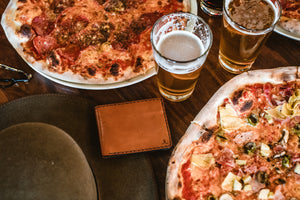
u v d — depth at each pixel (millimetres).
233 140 801
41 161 631
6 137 655
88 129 804
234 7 775
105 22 912
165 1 932
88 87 833
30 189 604
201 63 712
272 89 836
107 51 877
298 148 792
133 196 734
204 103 878
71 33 899
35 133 665
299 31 869
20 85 885
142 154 769
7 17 913
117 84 838
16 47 884
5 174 610
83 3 935
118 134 775
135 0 937
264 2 771
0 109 798
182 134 847
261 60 915
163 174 801
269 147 792
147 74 849
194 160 770
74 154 672
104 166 766
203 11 964
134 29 905
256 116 816
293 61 912
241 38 743
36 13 918
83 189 654
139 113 793
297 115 809
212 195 747
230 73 906
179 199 733
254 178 770
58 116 806
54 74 850
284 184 761
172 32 769
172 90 811
